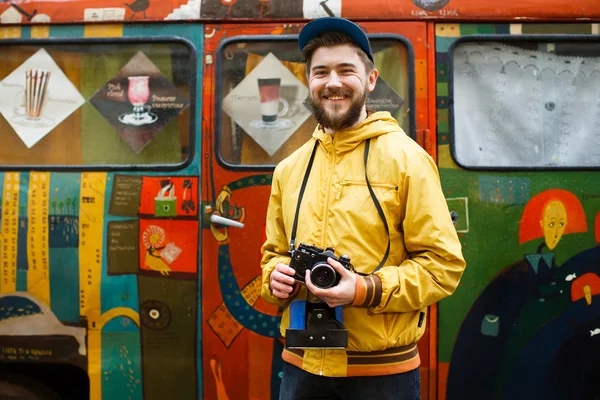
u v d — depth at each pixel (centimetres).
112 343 262
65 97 270
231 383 260
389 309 157
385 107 261
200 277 261
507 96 262
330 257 155
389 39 260
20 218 264
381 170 165
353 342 164
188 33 266
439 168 258
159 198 262
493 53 262
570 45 263
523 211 257
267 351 260
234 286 261
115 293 262
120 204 263
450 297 257
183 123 266
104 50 269
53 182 265
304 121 264
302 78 265
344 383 168
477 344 256
